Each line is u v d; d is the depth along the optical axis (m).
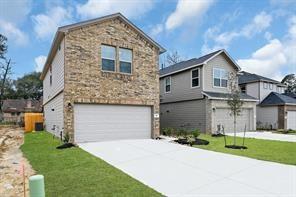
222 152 9.84
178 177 6.31
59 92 13.38
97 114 12.74
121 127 13.48
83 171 6.74
